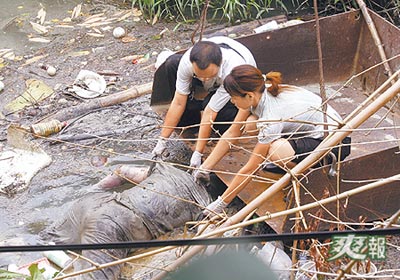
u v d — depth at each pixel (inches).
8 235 178.4
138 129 219.3
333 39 222.4
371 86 223.3
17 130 210.4
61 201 191.8
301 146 162.4
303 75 225.6
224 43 185.9
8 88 244.1
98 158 207.2
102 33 279.0
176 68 195.3
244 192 174.4
